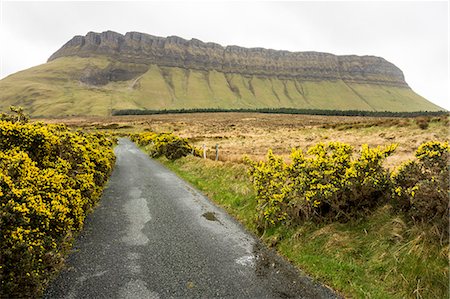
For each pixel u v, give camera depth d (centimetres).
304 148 2483
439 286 406
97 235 666
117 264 537
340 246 545
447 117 2548
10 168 513
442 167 536
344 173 622
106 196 1019
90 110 17625
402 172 580
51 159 760
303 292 463
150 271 516
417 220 520
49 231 504
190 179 1354
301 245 591
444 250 436
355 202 611
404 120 2920
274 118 9600
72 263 533
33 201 447
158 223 759
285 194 668
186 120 9331
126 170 1630
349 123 3706
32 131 715
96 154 1092
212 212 864
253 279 499
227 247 623
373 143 2256
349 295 450
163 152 2200
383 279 455
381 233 530
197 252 595
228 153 2223
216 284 482
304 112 13938
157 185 1230
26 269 395
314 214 644
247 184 1037
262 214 731
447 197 476
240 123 7462
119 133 6438
